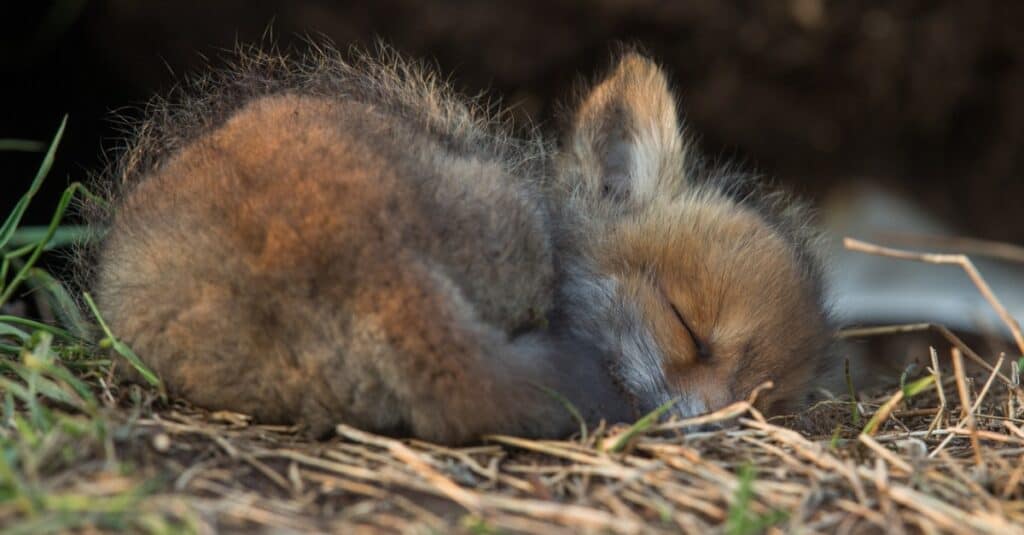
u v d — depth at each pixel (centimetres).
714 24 1700
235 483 509
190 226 563
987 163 1809
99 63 1559
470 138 717
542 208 676
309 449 546
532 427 562
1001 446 659
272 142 586
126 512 452
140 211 609
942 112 1772
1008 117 1772
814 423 773
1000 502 544
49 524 436
